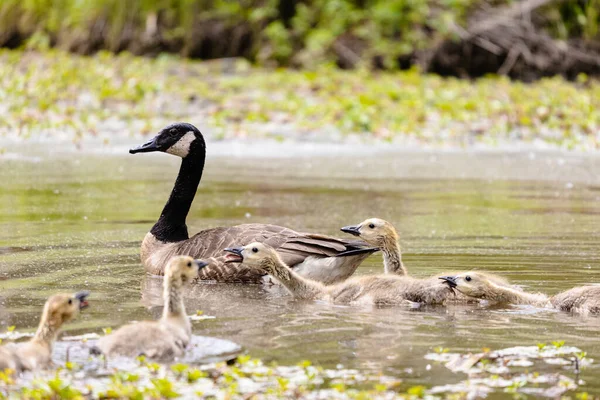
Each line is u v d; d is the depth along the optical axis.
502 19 36.88
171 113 27.39
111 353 7.84
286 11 39.12
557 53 36.53
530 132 26.34
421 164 22.39
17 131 24.72
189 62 37.03
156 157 22.91
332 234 14.29
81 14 39.16
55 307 7.84
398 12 37.38
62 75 30.97
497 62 36.59
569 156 23.50
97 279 11.10
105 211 15.98
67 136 24.62
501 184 19.92
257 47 38.06
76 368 7.64
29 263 11.83
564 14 37.50
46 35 39.44
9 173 19.92
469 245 13.40
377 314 9.77
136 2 38.38
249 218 15.72
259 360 7.88
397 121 27.30
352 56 37.28
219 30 38.00
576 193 18.80
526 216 16.05
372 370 7.82
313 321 9.40
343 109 28.39
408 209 16.75
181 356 8.08
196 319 9.41
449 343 8.64
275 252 10.61
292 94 30.39
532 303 10.26
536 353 8.32
